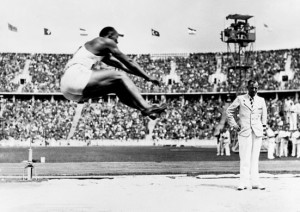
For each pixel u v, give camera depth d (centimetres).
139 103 391
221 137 3281
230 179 1499
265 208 908
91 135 6016
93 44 409
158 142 5956
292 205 947
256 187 1224
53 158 2969
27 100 6719
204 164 2273
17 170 1931
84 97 399
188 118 6288
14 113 6322
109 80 390
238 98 1256
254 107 1231
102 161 2627
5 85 6675
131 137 6003
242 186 1208
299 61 6619
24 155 3369
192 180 1475
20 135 5922
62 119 6222
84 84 389
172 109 6531
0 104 6512
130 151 4025
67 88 396
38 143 5853
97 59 411
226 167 2056
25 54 7169
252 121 1227
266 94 6694
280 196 1082
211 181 1441
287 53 6794
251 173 1234
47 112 6350
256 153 1234
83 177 1585
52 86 6750
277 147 2880
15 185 1350
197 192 1164
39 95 6875
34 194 1137
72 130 6078
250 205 945
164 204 959
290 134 2936
